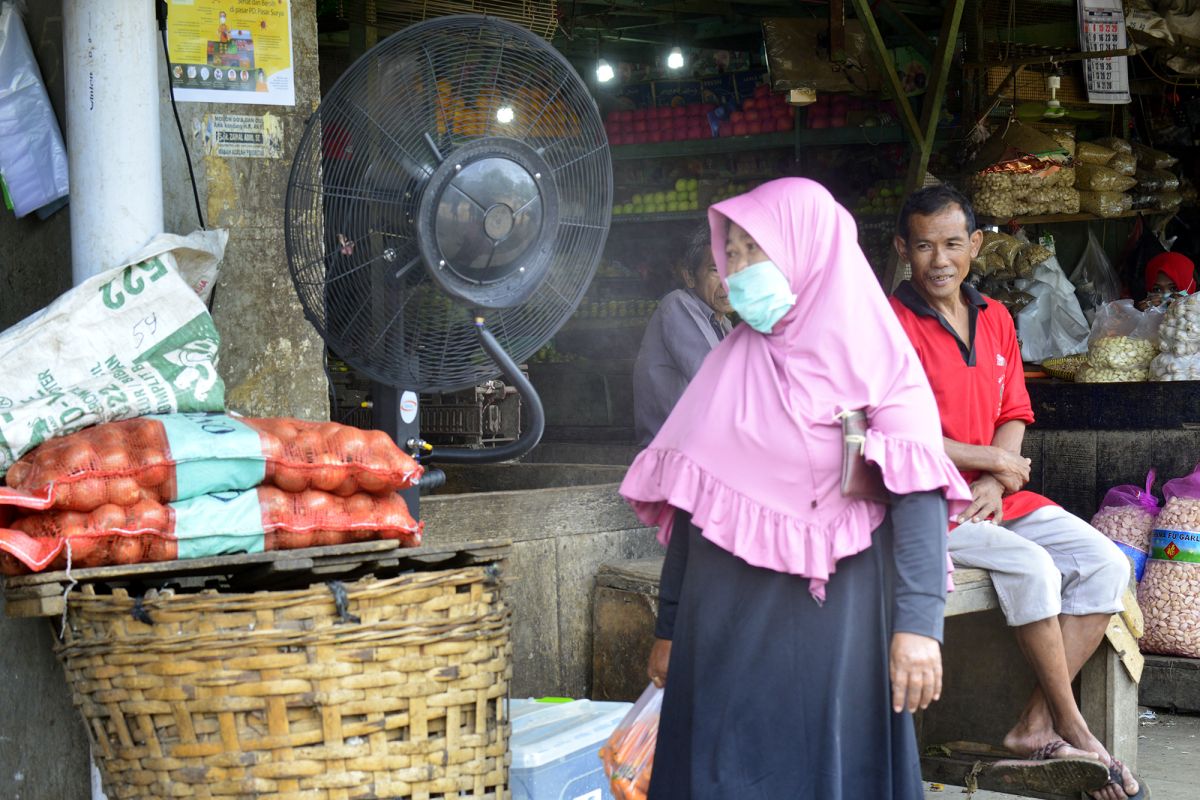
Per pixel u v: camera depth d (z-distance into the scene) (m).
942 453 2.06
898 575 2.06
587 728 2.73
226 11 3.18
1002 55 7.21
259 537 2.28
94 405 2.38
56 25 3.00
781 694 2.06
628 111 8.38
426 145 2.58
